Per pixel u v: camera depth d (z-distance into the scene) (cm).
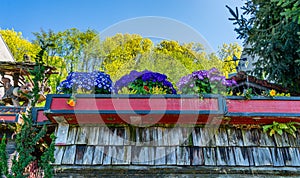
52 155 136
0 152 131
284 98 196
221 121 198
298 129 208
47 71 383
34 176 240
